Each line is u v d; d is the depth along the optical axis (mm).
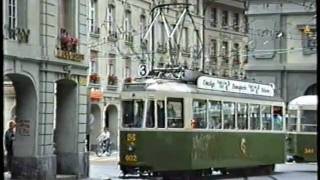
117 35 54094
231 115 25266
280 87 47938
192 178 24000
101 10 52000
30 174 21438
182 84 23219
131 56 55844
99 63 51656
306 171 31422
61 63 22625
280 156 28766
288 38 47875
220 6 72688
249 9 48781
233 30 75375
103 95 51812
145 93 22656
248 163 26234
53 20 22281
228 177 25844
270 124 28016
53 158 22344
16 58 19875
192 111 23188
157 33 58250
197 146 23312
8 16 19812
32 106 21453
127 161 22703
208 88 24094
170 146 22656
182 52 61875
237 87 25859
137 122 22672
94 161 39344
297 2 47281
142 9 57781
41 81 21656
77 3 24219
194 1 65562
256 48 48562
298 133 31812
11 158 21797
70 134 23969
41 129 21719
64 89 24047
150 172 22625
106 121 53719
